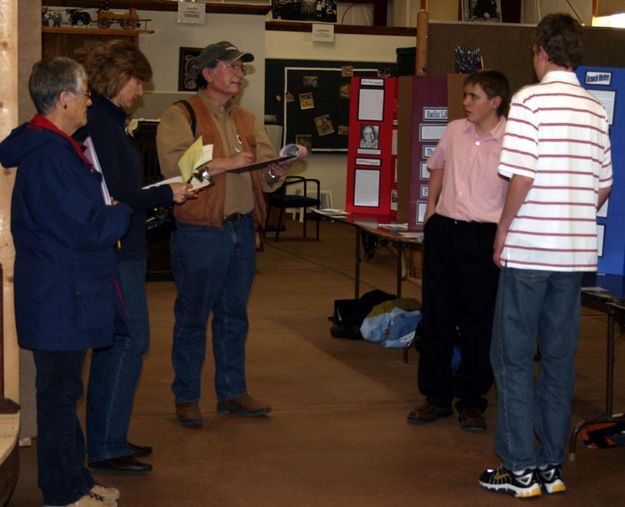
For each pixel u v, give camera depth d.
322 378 4.92
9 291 3.54
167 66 8.98
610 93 4.26
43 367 2.86
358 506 3.21
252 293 7.41
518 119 3.08
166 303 6.93
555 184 3.11
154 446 3.79
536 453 3.41
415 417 4.16
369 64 12.58
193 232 3.92
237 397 4.25
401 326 5.53
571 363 3.30
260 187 4.12
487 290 4.00
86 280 2.79
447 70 6.12
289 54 12.39
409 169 5.64
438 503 3.26
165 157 3.85
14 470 3.03
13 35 3.43
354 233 11.62
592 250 3.20
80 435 3.15
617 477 3.56
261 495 3.30
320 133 12.58
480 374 4.08
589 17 10.35
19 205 2.79
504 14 12.38
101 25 8.34
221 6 8.98
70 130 2.84
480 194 3.95
